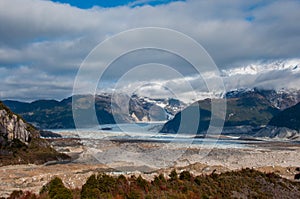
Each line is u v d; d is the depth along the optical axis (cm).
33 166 13300
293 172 12619
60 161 14750
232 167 12450
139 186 6325
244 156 16200
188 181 7125
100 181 6150
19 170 12306
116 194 5906
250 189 7512
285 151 19688
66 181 9025
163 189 6450
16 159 14375
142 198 5897
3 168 12812
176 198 6100
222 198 6725
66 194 5775
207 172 9944
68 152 17012
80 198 5856
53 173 11000
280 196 7550
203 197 6431
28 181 9900
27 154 15338
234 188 7344
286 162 15175
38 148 16700
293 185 8362
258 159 15738
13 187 9125
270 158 16275
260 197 7206
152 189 6366
